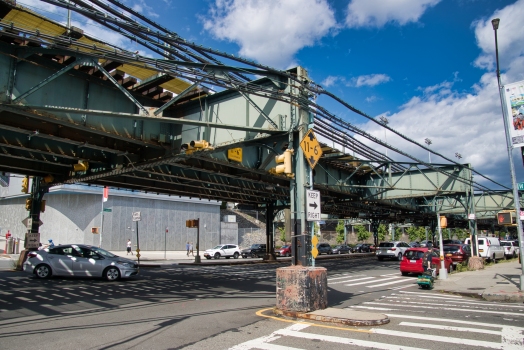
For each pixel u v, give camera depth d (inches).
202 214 2153.1
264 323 320.5
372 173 1140.5
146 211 1881.2
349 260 1455.5
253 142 506.9
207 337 273.3
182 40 374.0
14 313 367.2
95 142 559.8
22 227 1876.2
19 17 365.4
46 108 358.6
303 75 468.8
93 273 639.1
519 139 532.1
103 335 281.7
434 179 1120.2
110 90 506.6
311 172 438.9
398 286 629.0
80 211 1738.4
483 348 239.6
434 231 2139.5
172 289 558.9
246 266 1121.4
